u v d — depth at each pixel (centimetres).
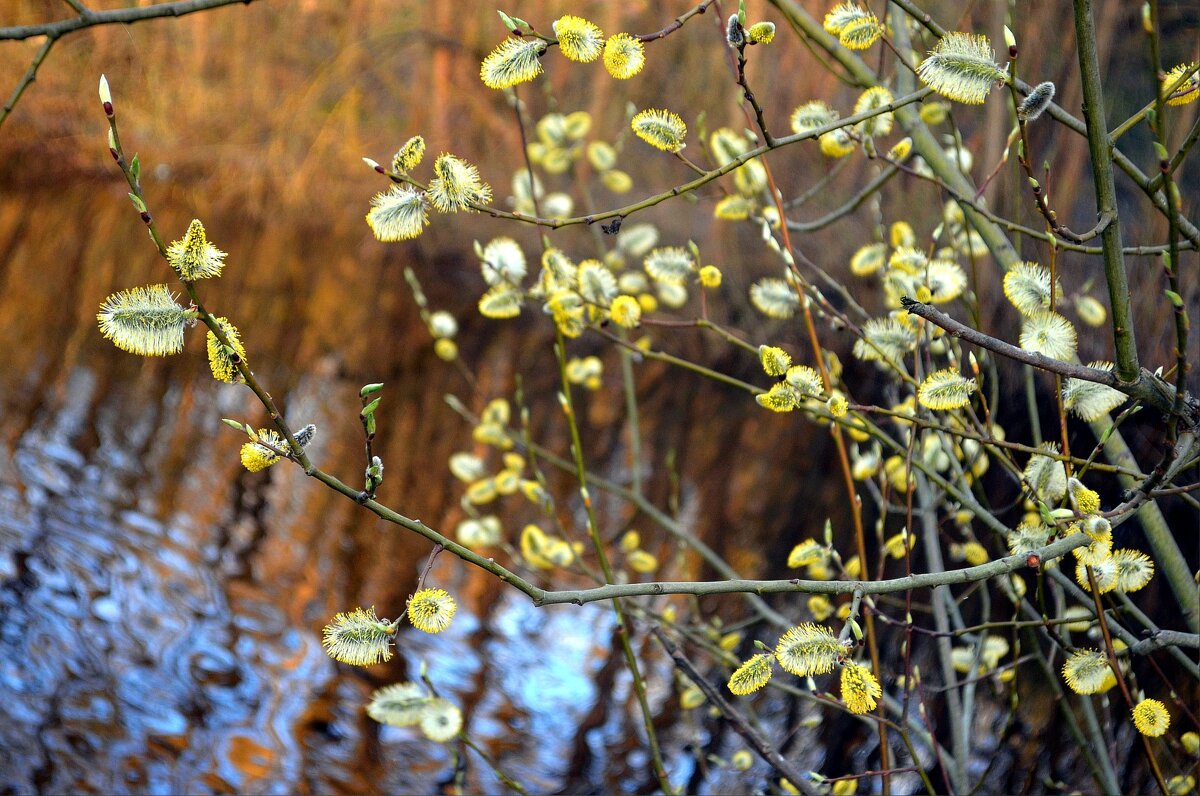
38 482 471
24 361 578
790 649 142
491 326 629
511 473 269
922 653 361
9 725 341
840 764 336
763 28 157
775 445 512
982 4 414
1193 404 152
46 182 753
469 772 341
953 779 233
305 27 805
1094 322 245
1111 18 398
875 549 436
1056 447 181
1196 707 301
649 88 695
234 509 472
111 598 406
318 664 387
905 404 208
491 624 414
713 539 464
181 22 816
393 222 146
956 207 262
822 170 549
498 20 761
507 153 744
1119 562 159
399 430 546
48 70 807
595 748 352
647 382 573
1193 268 360
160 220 726
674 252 211
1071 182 401
